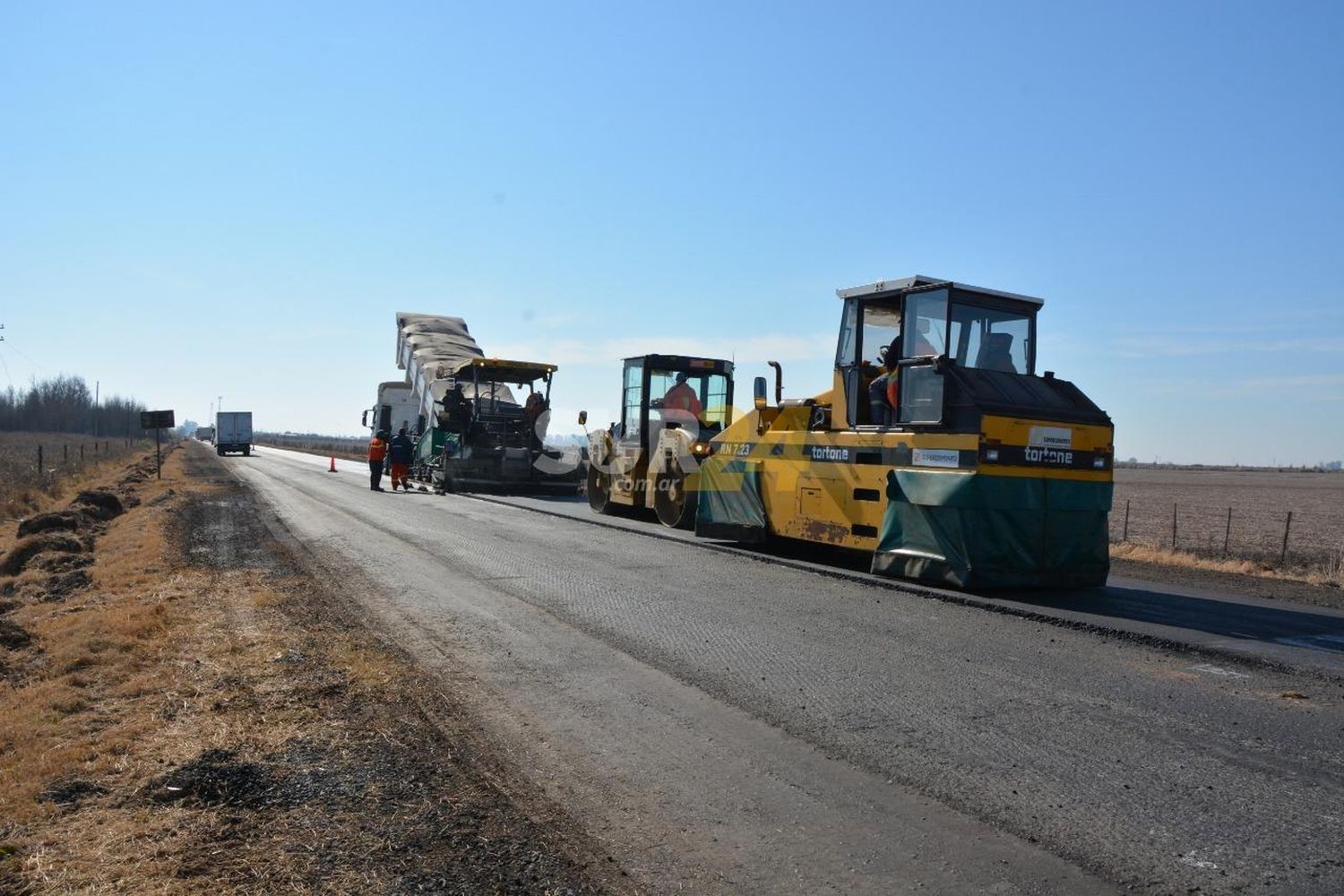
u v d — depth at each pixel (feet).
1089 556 34.76
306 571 36.40
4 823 13.30
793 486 41.29
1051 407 34.47
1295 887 11.91
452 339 98.43
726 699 20.06
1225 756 16.62
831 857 12.84
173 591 31.24
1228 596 35.29
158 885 11.64
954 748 17.04
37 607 30.01
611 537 48.67
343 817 13.78
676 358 58.54
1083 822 13.89
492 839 13.20
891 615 28.86
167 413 98.58
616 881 12.15
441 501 72.43
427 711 18.97
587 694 20.43
